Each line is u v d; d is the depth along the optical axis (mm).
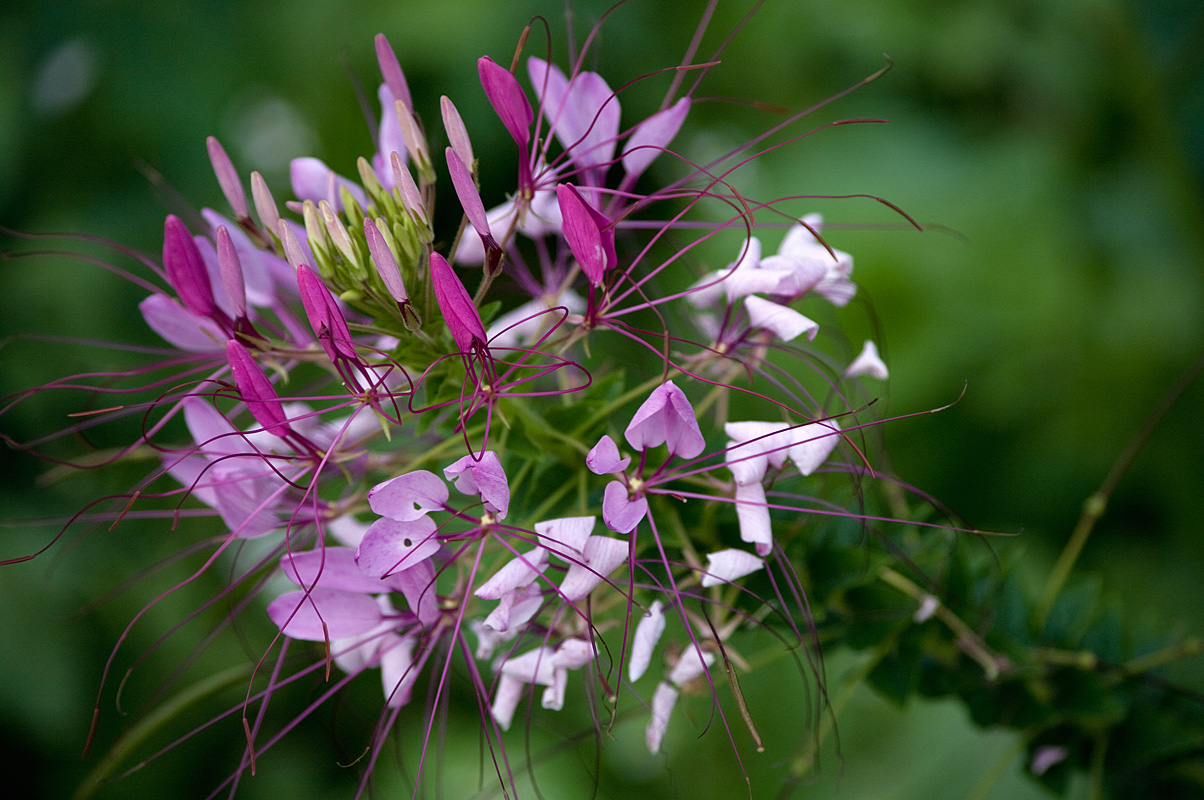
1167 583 935
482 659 589
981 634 616
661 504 579
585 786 907
